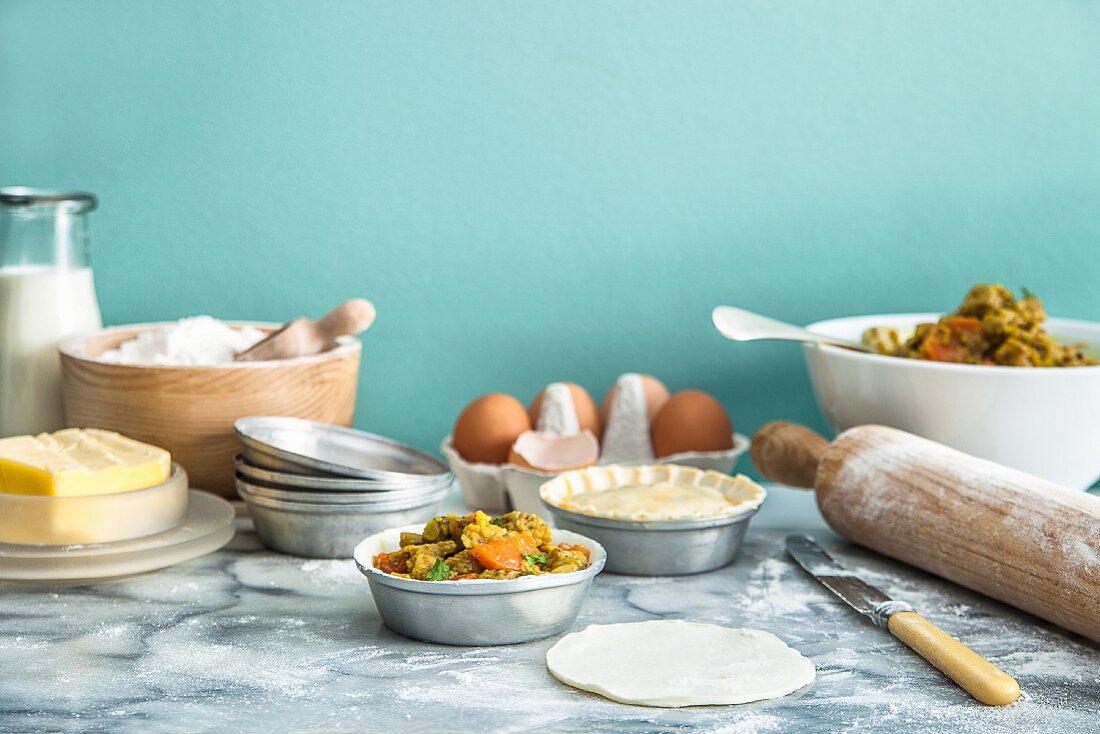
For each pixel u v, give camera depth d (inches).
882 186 50.8
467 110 49.6
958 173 50.8
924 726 27.5
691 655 31.2
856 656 31.9
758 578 38.5
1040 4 49.9
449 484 41.1
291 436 42.1
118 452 39.4
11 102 49.3
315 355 44.5
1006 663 31.4
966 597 36.8
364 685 29.8
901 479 37.7
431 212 50.3
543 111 49.7
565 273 50.8
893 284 51.4
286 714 28.1
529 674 30.6
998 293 44.0
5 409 45.7
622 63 49.5
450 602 31.6
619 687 29.0
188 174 49.9
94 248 50.2
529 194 50.2
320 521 39.4
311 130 49.7
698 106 49.9
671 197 50.4
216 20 48.9
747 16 49.4
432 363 51.3
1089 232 51.4
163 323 48.6
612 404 46.6
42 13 48.7
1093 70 50.4
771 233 50.8
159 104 49.5
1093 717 28.0
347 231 50.4
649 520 37.0
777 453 43.9
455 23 49.0
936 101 50.3
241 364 41.7
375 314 46.1
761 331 42.5
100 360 41.9
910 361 40.4
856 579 37.1
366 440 43.2
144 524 37.7
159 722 27.6
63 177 49.9
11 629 33.5
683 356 51.4
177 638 33.0
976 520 34.8
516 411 45.3
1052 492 33.9
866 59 49.9
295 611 35.3
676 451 44.8
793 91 50.0
